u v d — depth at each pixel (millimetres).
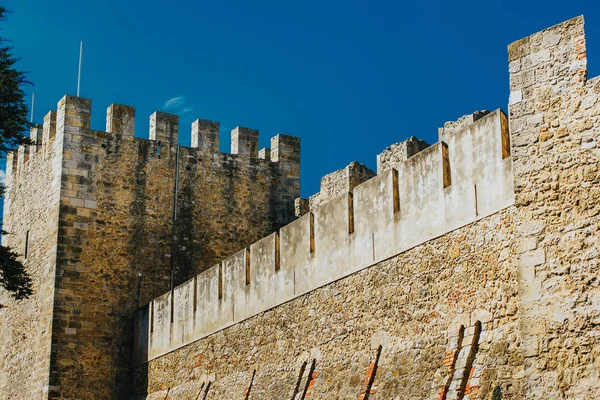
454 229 20094
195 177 36250
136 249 34625
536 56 17781
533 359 16656
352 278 23062
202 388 28594
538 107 17562
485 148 19547
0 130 24344
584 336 16125
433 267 20516
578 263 16484
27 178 37406
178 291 31016
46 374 32625
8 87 24141
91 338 33188
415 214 21344
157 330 31922
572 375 16125
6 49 24406
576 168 16859
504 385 17984
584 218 16562
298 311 24875
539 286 16875
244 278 27500
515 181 17594
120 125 35500
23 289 27375
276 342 25578
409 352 20719
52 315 32969
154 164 35688
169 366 30828
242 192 36906
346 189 32406
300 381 24031
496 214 19016
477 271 19266
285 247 25906
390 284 21750
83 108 35125
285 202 37594
